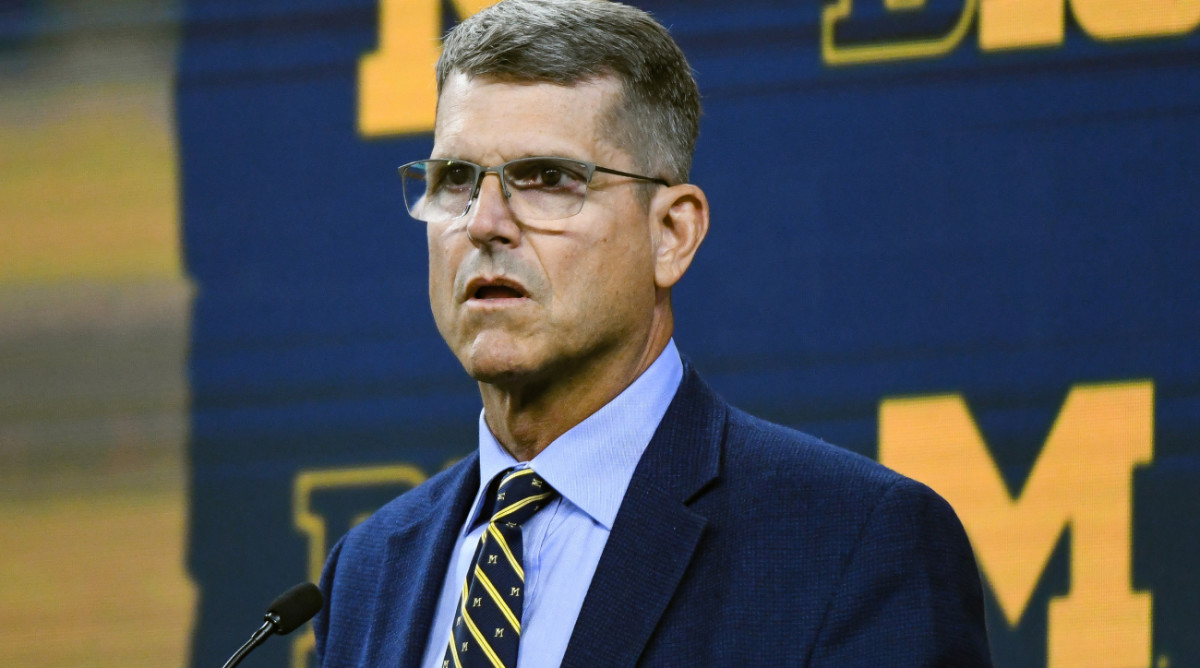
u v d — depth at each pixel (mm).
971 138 9680
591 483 5246
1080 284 9516
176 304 10531
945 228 9680
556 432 5402
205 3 10688
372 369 10320
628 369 5379
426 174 5398
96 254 10617
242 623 10219
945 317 9641
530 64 5191
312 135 10531
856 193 9797
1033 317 9547
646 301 5367
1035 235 9578
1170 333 9391
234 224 10531
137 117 10680
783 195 9867
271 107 10586
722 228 9898
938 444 9570
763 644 4742
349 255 10430
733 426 5469
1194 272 9406
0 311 10625
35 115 10734
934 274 9680
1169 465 9328
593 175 5168
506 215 5082
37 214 10680
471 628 5000
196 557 10305
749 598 4836
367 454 10242
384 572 5766
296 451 10320
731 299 9852
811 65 9883
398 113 10461
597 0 5434
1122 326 9438
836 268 9781
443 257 5230
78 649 10281
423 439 10219
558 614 5031
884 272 9734
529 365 5098
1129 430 9391
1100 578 9328
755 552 4934
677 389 5527
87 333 10562
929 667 4625
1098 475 9383
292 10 10617
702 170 9938
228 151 10586
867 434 9648
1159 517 9305
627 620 4836
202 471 10367
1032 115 9617
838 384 9719
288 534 10258
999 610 9383
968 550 5023
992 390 9547
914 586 4773
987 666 4816
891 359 9680
